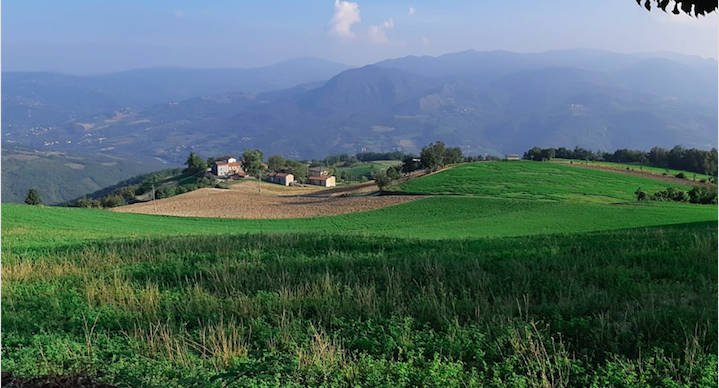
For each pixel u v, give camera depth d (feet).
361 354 23.63
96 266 48.98
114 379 21.95
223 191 288.71
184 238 67.82
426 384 21.04
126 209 225.15
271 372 22.62
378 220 174.29
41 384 21.16
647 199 231.71
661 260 41.81
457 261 44.32
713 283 34.30
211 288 39.50
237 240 63.36
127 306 34.81
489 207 189.57
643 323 26.43
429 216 178.19
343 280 39.60
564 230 135.74
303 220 178.60
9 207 147.95
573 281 35.76
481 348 24.99
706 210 174.29
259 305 32.78
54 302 35.83
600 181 281.54
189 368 23.18
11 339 27.58
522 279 37.55
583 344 25.40
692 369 21.39
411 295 34.76
